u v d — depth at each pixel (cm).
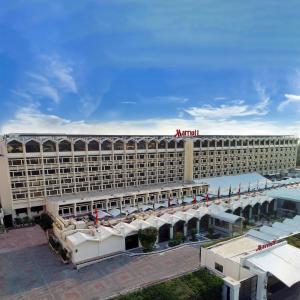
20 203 6400
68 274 3931
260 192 8269
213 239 5438
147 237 4662
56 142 6769
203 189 8806
